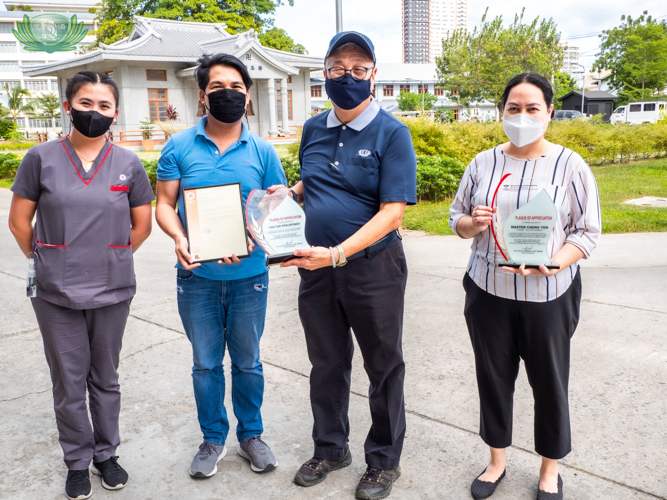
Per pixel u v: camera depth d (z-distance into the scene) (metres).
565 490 2.54
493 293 2.42
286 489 2.65
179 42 32.59
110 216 2.54
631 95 53.78
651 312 4.78
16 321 5.00
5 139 46.16
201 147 2.63
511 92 2.30
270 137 31.95
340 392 2.71
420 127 13.88
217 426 2.85
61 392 2.58
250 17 41.81
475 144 14.83
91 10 42.78
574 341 4.23
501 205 2.35
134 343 4.45
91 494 2.63
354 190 2.46
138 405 3.46
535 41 40.09
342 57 2.34
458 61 43.31
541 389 2.42
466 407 3.34
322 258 2.31
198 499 2.58
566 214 2.32
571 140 17.27
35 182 2.47
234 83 2.56
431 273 6.37
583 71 55.19
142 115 30.52
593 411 3.21
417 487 2.62
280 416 3.31
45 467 2.86
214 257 2.51
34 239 2.56
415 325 4.71
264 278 2.77
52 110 59.44
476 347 2.55
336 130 2.50
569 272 2.37
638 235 7.82
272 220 2.35
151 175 12.66
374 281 2.47
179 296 2.74
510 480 2.64
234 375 2.86
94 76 2.44
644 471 2.65
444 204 11.01
